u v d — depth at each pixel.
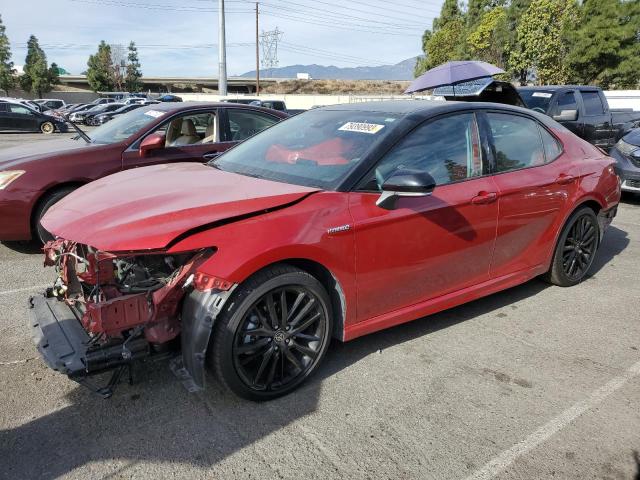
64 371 2.42
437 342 3.58
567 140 4.49
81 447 2.45
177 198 2.87
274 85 88.50
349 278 2.98
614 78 27.56
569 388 3.06
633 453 2.52
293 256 2.72
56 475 2.28
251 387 2.75
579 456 2.48
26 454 2.40
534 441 2.58
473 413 2.79
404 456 2.45
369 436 2.59
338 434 2.59
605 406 2.89
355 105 3.98
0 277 4.65
